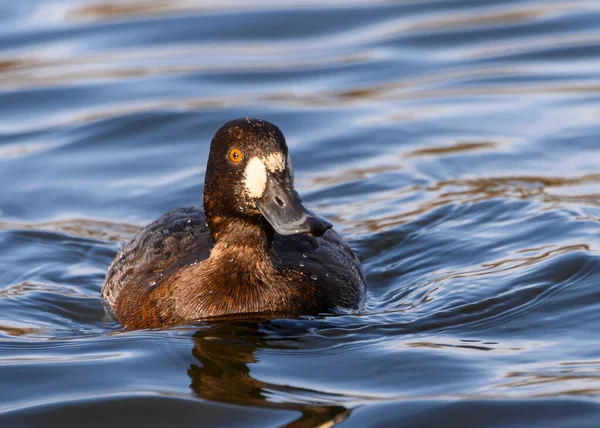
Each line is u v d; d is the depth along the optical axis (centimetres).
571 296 993
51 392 819
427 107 1731
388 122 1664
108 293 1100
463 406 757
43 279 1188
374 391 796
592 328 916
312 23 2133
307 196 1417
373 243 1249
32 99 1805
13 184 1478
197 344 909
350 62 1934
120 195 1441
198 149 1587
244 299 974
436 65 1916
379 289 1122
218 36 2081
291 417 755
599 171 1427
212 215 987
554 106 1706
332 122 1673
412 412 751
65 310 1095
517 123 1644
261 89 1828
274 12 2198
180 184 1463
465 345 892
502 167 1474
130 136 1641
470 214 1294
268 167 934
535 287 1022
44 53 2011
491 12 2159
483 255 1158
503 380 805
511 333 921
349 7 2217
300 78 1872
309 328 943
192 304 978
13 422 766
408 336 924
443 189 1402
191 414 771
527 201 1309
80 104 1778
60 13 2230
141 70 1919
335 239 1121
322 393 796
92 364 878
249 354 886
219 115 1698
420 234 1253
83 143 1622
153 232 1097
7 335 989
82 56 1992
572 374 810
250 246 977
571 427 724
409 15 2167
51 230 1328
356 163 1523
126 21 2170
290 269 996
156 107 1738
